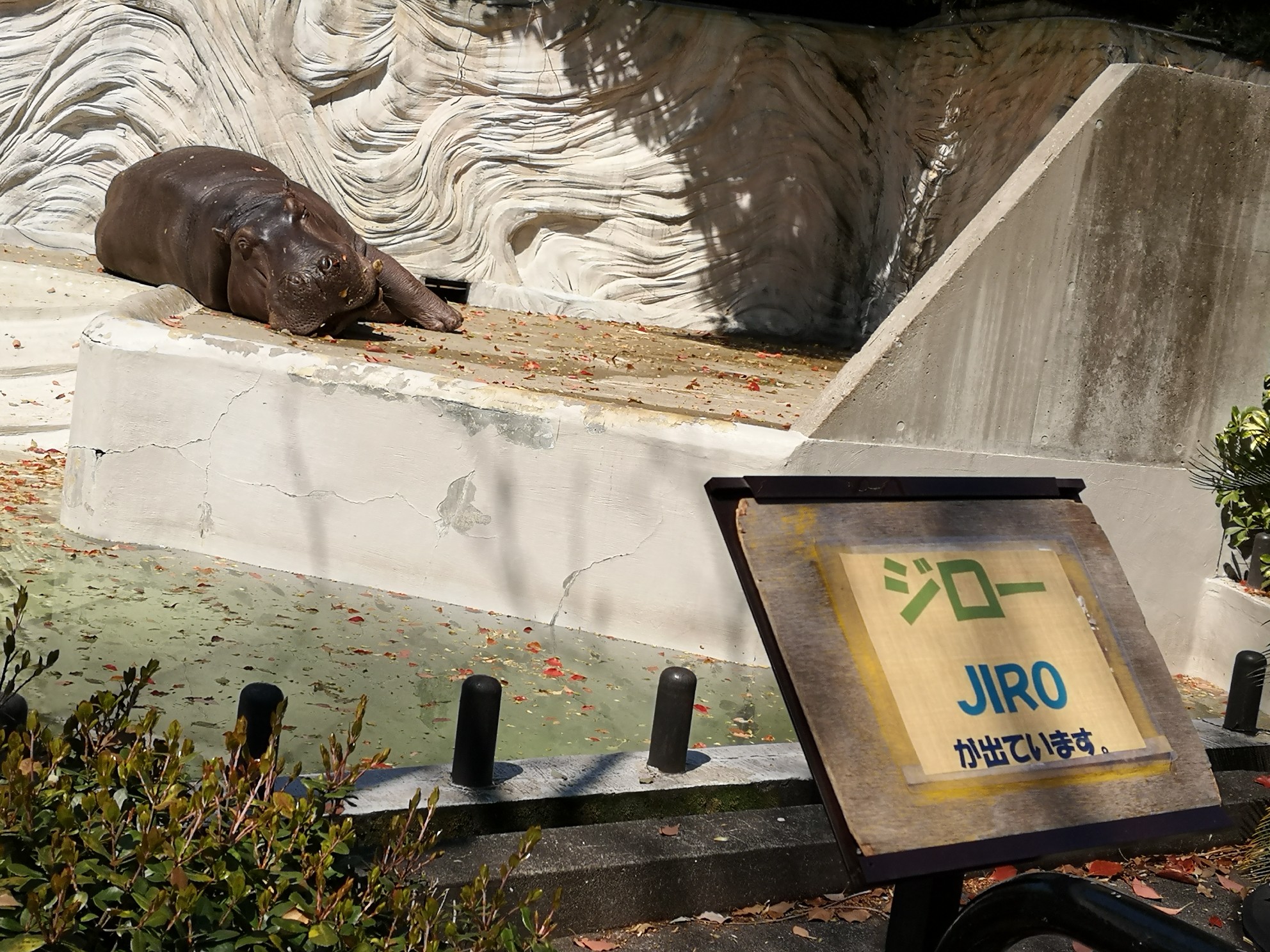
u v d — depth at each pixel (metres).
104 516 7.32
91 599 6.35
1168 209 6.83
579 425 6.69
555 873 3.90
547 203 13.59
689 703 4.54
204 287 9.91
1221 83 6.73
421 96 13.34
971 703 2.44
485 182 13.55
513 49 13.25
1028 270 6.65
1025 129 12.51
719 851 4.23
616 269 13.81
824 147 13.66
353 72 13.23
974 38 12.88
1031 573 2.67
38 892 2.36
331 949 2.67
